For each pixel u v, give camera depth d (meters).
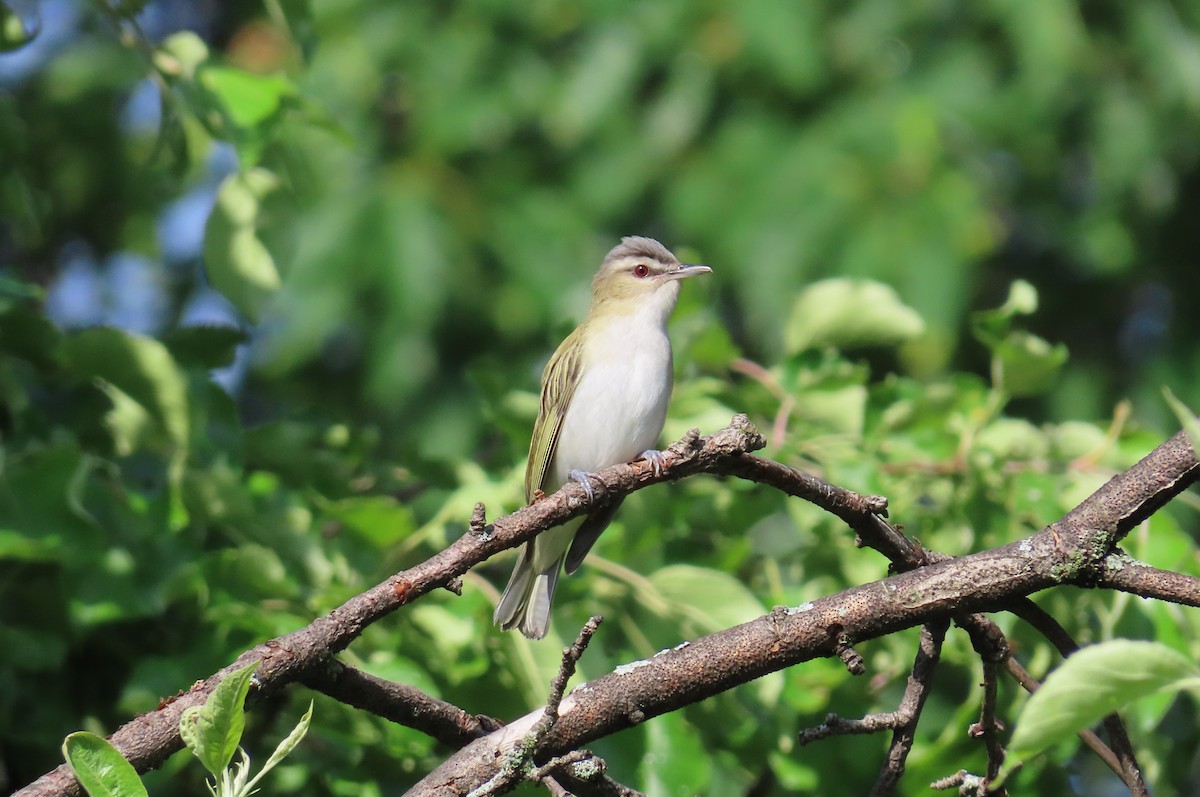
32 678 8.91
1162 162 17.95
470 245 16.91
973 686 9.27
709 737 9.52
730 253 16.62
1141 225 18.59
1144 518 6.29
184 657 8.59
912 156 16.73
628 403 10.72
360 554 9.56
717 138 17.39
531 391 12.33
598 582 9.70
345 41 17.47
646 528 9.94
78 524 8.47
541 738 5.95
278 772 8.94
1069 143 18.03
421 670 8.73
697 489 10.62
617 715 6.33
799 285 16.25
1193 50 17.92
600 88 17.12
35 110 17.83
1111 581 6.20
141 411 9.45
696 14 17.47
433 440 16.66
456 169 17.42
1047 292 19.11
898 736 6.67
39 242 12.07
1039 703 4.39
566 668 5.88
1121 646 4.34
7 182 10.92
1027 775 9.33
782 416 10.33
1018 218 18.91
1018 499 9.79
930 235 16.41
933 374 16.41
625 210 17.45
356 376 17.94
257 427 10.23
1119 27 18.17
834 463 9.94
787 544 12.43
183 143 10.27
